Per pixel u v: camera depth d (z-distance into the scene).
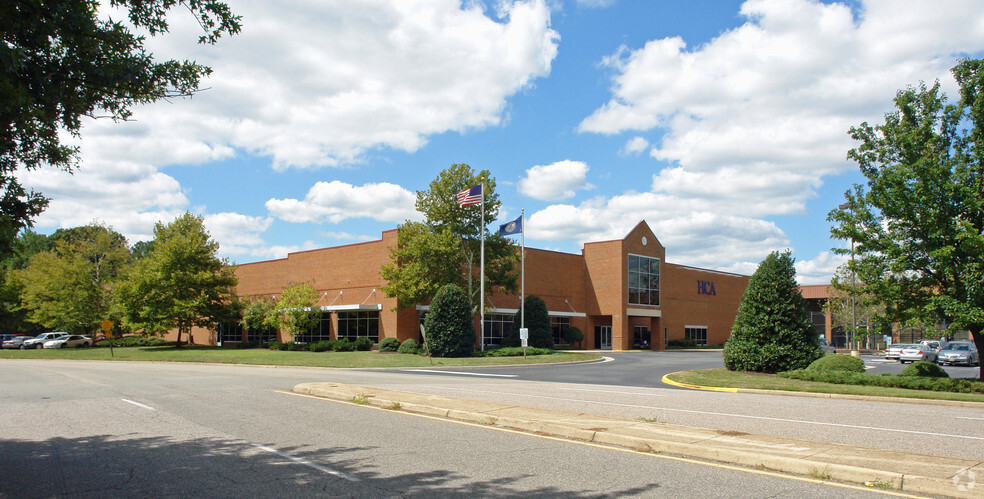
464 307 36.38
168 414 12.12
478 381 20.95
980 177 18.50
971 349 37.41
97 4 6.93
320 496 6.27
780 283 23.70
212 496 6.29
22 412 12.58
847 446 8.19
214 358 35.34
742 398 15.77
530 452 8.42
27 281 59.19
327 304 46.31
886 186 19.53
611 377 23.97
